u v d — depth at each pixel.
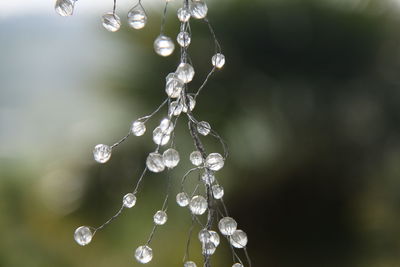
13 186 2.20
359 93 2.15
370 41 2.17
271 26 2.12
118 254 1.85
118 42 2.27
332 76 2.13
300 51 2.10
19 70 2.12
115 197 2.02
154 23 2.20
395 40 2.22
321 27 2.13
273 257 1.77
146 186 1.98
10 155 2.27
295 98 2.09
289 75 2.11
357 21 2.20
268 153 2.00
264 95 2.07
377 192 2.03
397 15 2.29
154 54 2.19
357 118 2.11
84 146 2.23
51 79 2.21
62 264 1.87
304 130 2.04
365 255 1.76
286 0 2.17
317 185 1.93
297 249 1.79
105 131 2.23
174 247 1.76
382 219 1.93
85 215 2.04
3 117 2.21
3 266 1.85
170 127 0.67
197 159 0.69
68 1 0.66
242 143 1.97
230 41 2.08
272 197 1.90
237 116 2.00
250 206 1.89
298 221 1.86
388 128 2.11
